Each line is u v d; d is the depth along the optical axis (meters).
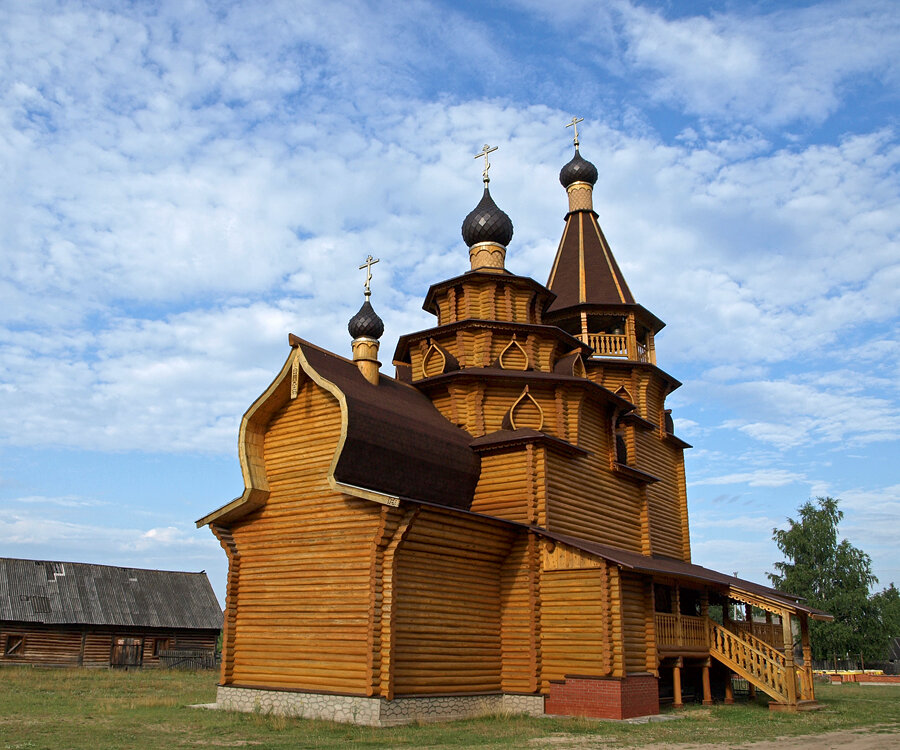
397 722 17.55
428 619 19.08
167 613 47.03
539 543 21.81
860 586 57.72
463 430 24.67
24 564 45.81
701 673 28.59
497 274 27.78
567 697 20.33
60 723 17.31
